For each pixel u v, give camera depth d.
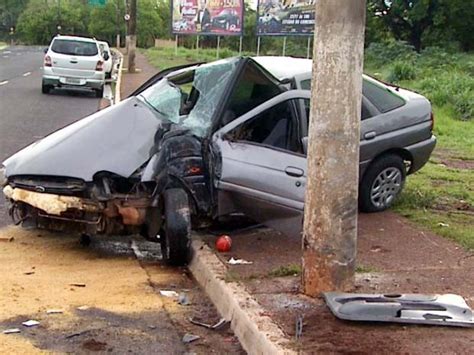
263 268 6.66
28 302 5.93
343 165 5.64
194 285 6.74
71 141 7.54
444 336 5.04
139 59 46.34
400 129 9.17
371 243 7.65
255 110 7.57
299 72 8.55
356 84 5.60
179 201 7.12
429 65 35.06
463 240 7.76
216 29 31.30
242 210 7.45
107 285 6.52
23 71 34.47
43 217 7.30
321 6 5.55
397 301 5.46
